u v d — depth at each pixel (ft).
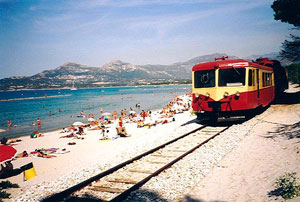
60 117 143.64
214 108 49.42
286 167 22.95
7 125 121.39
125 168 28.12
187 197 19.43
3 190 26.35
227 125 52.70
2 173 33.30
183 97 248.52
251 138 37.96
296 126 40.27
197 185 21.66
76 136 65.41
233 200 18.13
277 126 44.37
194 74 52.08
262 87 58.34
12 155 33.63
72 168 33.47
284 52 73.92
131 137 57.41
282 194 17.35
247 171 23.72
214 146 34.71
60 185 25.36
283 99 93.81
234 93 48.08
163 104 202.59
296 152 26.53
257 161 26.30
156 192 20.81
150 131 63.52
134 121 92.73
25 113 184.14
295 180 18.94
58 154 46.03
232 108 48.29
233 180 21.97
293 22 71.51
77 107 211.41
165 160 30.14
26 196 23.32
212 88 49.49
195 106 52.06
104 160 34.88
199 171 25.03
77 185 22.62
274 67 80.48
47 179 29.50
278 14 71.72
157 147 35.60
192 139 41.09
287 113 58.13
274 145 31.83
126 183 23.76
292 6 67.62
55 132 82.38
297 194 16.69
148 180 23.52
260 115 59.57
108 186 23.30
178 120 80.23
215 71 49.37
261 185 20.02
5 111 208.64
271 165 24.34
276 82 82.99
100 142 55.42
